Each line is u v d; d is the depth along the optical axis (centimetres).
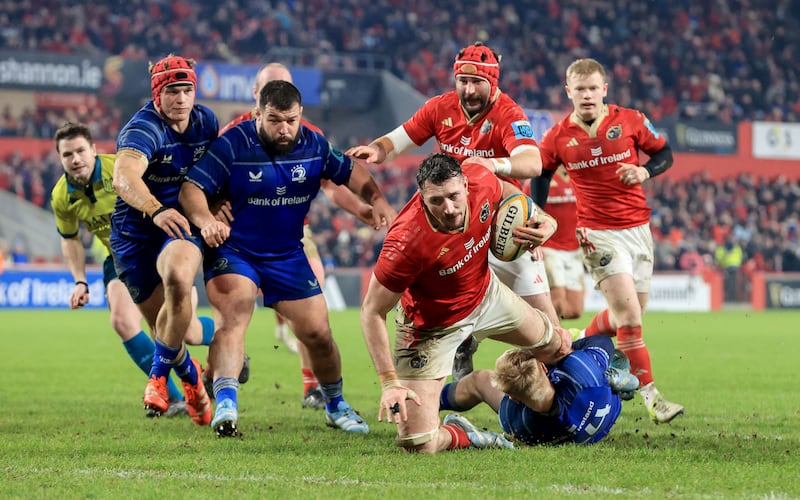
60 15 4650
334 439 867
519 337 803
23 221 4144
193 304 1042
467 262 749
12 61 4228
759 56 5650
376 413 1088
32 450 790
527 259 1006
